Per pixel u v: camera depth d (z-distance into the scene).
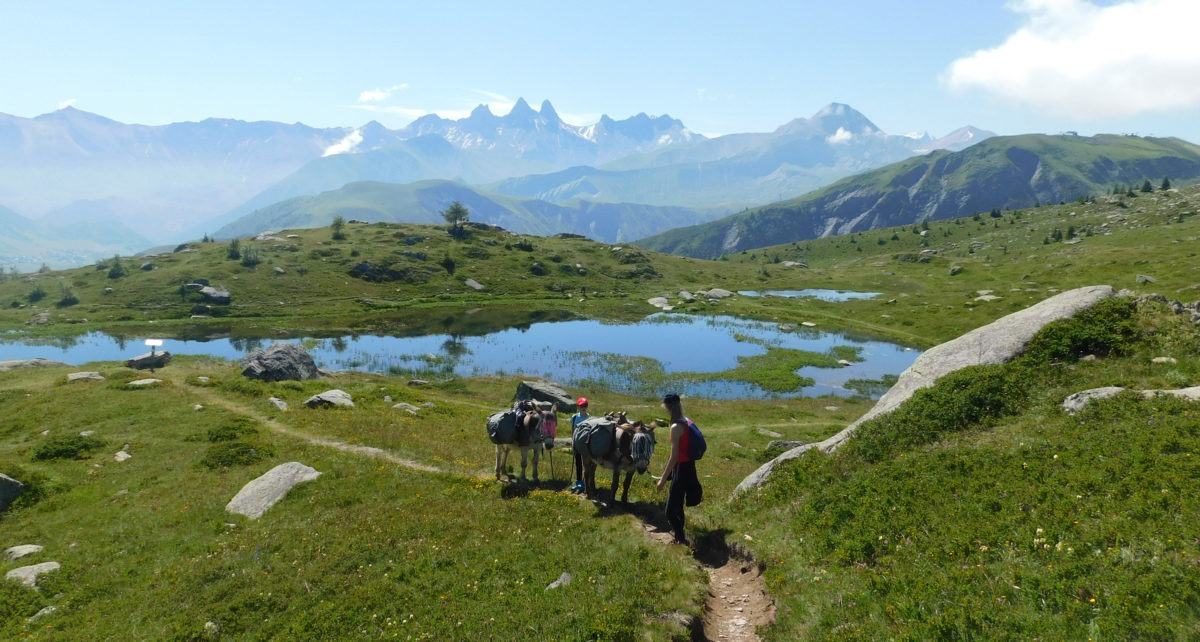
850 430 17.05
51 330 92.94
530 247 176.12
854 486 12.84
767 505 14.35
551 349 76.19
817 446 17.22
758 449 33.50
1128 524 8.06
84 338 87.56
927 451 13.64
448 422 33.75
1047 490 9.77
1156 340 15.48
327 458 24.22
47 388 39.31
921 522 10.41
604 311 116.56
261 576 14.29
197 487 22.06
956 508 10.43
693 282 154.25
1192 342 14.89
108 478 23.69
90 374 42.12
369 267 140.38
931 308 89.81
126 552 17.27
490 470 21.69
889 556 9.72
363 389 42.00
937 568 8.88
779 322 95.31
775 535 12.37
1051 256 123.69
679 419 12.46
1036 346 17.00
